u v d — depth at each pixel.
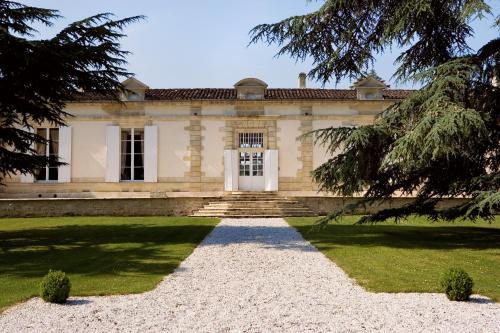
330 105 22.09
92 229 14.23
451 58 12.18
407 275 7.40
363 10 12.13
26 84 12.09
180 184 22.05
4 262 8.71
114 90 14.03
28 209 18.97
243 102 22.06
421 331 4.76
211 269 7.95
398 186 12.23
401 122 10.69
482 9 9.44
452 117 9.01
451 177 11.71
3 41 10.77
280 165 22.09
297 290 6.43
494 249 10.19
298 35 12.34
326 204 19.69
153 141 22.08
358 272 7.62
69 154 22.08
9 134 12.59
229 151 22.08
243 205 19.45
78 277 7.30
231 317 5.19
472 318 5.18
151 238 12.07
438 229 14.41
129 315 5.28
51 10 12.82
